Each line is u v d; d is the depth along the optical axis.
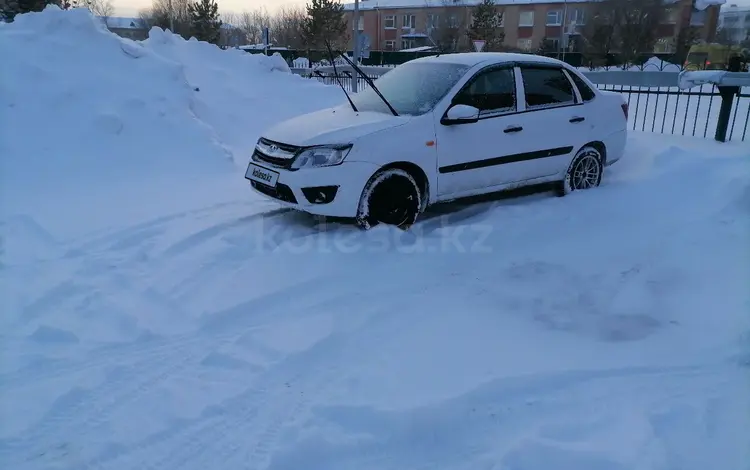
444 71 5.91
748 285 4.26
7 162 7.00
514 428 2.87
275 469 2.65
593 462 2.58
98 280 4.45
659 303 4.14
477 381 3.20
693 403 3.01
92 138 7.68
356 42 12.88
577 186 6.64
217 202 6.38
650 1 34.94
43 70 8.16
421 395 3.08
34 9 26.84
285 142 5.27
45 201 6.30
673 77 10.27
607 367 3.36
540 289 4.38
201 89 10.73
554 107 6.25
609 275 4.58
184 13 46.94
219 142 8.50
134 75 8.80
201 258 4.80
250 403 3.09
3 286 4.32
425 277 4.55
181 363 3.45
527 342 3.66
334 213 5.08
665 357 3.47
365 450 2.75
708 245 4.95
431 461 2.69
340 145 5.02
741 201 5.67
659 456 2.61
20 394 3.17
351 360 3.46
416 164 5.34
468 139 5.62
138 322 3.87
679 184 6.49
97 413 3.04
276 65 12.81
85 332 3.77
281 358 3.45
